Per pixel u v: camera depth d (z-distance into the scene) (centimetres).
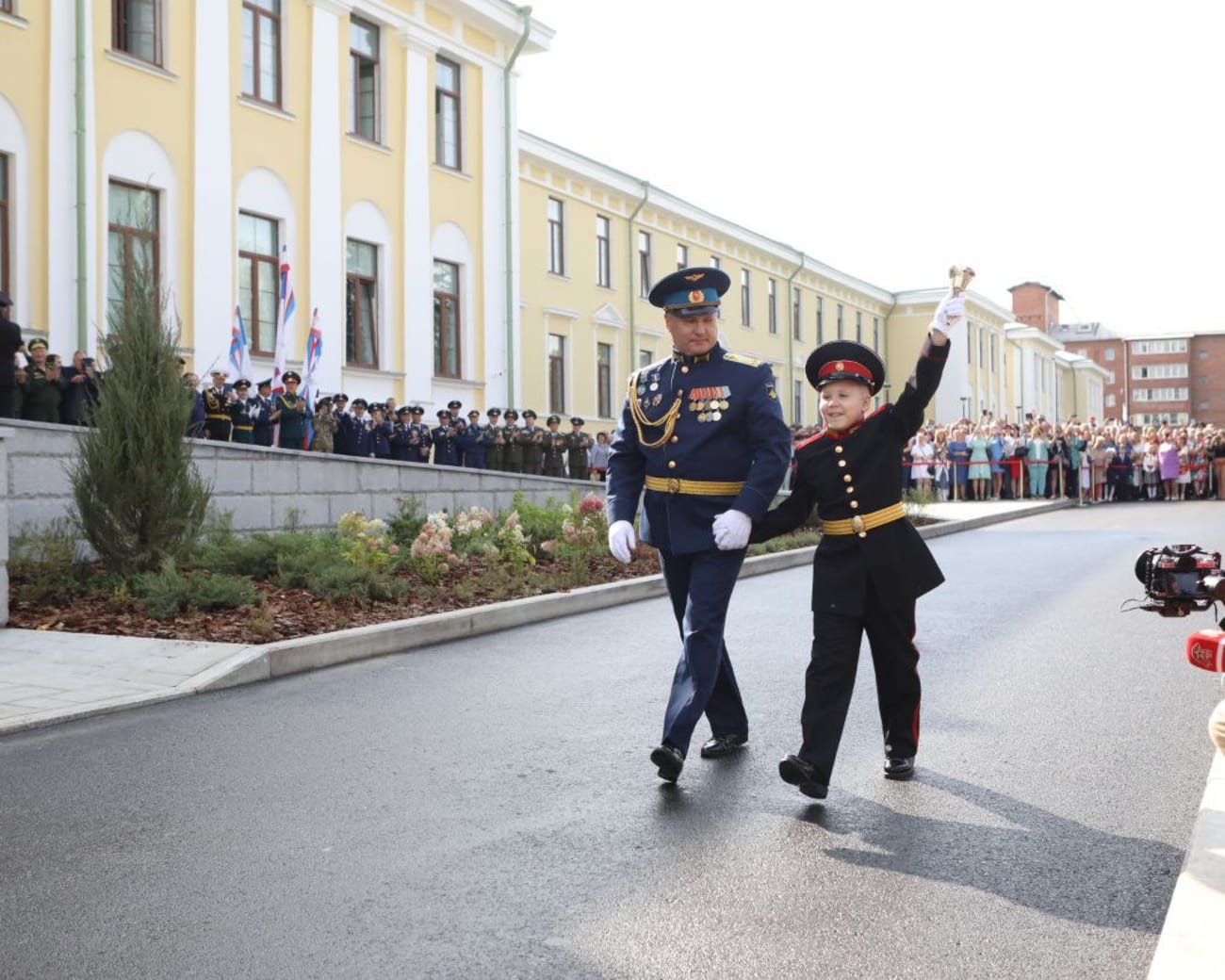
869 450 472
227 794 479
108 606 895
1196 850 356
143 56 1733
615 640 879
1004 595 1096
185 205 1769
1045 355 7044
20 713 615
